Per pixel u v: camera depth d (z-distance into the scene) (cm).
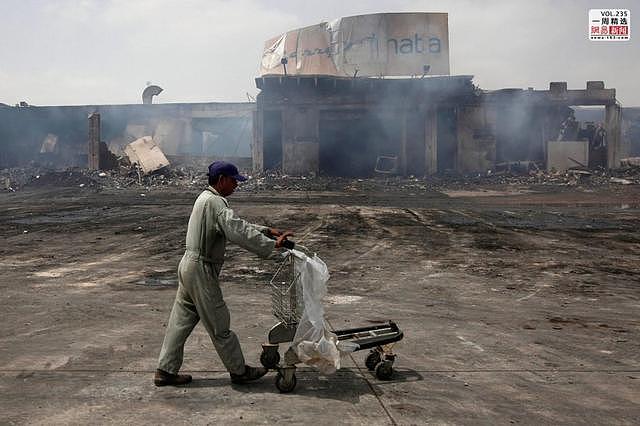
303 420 329
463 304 704
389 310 662
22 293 737
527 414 348
